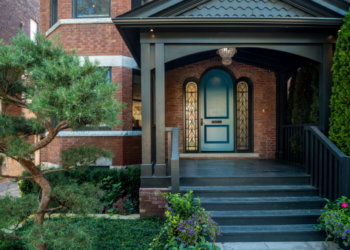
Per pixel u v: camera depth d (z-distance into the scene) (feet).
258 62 20.74
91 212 8.89
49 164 21.24
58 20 21.01
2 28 28.68
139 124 22.08
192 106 22.50
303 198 12.76
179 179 13.58
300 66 18.57
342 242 10.09
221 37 13.85
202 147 22.68
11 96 9.19
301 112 18.44
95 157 10.14
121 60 20.12
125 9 20.33
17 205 8.39
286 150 20.44
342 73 12.69
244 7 14.28
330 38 13.97
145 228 11.92
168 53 13.88
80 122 8.07
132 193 15.88
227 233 10.84
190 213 10.28
